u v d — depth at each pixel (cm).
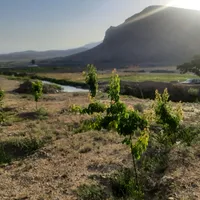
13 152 1852
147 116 1131
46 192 1188
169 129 1532
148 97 5681
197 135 1670
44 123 2567
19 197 1157
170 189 1084
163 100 1494
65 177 1324
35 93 3325
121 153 1570
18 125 2533
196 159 1337
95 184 1205
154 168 1298
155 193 1101
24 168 1488
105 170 1362
